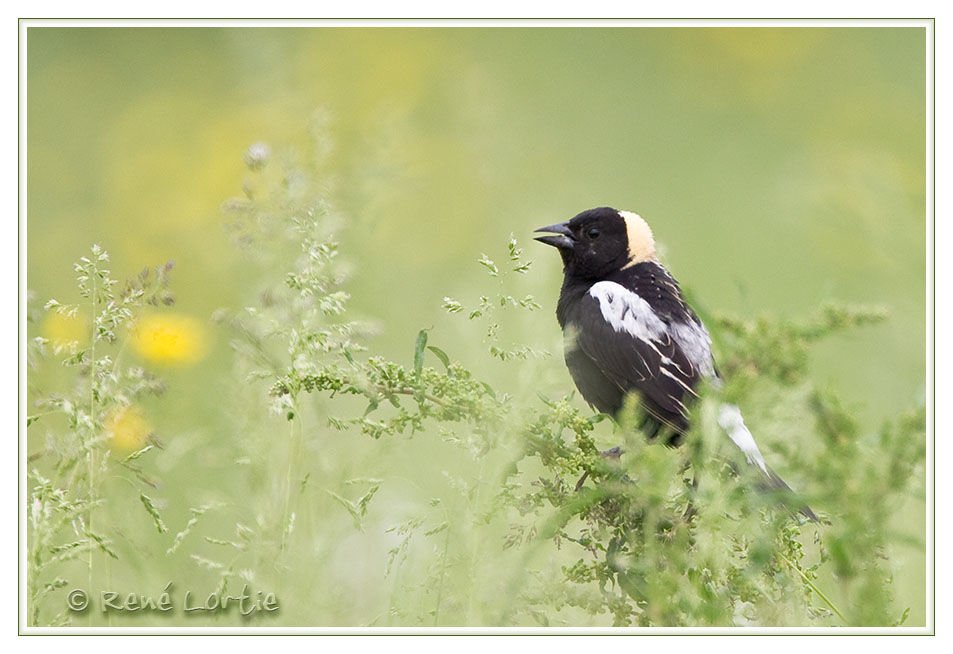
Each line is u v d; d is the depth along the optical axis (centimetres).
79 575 783
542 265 728
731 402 694
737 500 668
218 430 834
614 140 2211
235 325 738
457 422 718
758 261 1788
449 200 1750
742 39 2472
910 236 1431
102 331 697
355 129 1736
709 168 2150
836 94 2366
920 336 1327
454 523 679
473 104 1858
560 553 740
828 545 688
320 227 744
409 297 1455
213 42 2247
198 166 1808
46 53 2203
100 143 2011
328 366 737
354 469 724
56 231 1750
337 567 742
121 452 754
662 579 661
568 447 761
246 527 706
